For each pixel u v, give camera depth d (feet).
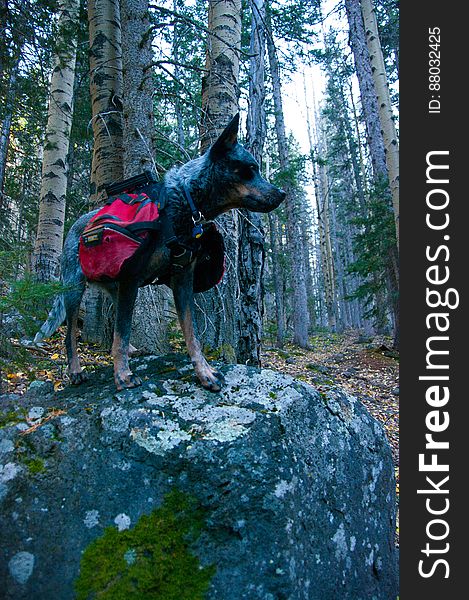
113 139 19.08
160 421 6.91
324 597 6.39
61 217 25.90
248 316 14.82
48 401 8.04
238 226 15.06
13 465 6.49
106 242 7.24
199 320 13.37
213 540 5.90
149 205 7.48
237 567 5.67
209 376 7.83
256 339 14.85
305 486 6.73
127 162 14.23
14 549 5.75
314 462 7.19
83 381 8.81
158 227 7.33
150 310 13.73
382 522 8.46
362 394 27.63
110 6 20.22
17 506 6.10
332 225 110.32
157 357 9.43
